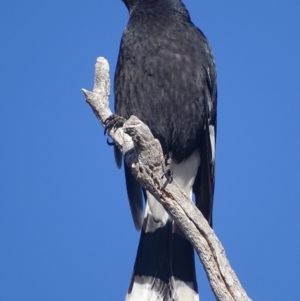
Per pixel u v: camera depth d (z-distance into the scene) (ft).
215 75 43.27
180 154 42.63
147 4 43.68
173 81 41.24
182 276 38.70
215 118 43.65
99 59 37.83
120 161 42.09
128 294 38.22
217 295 30.91
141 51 41.47
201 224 32.40
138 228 42.75
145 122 42.01
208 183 41.81
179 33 41.86
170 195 33.27
